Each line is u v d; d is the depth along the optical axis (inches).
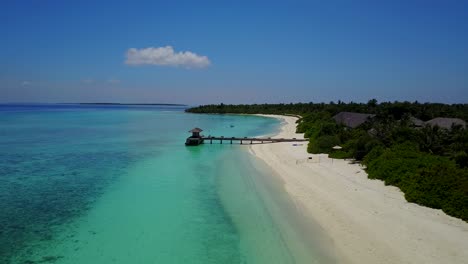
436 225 741.3
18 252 654.5
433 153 1304.1
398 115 2822.3
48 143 2036.2
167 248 677.9
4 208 887.1
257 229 765.3
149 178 1205.1
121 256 645.3
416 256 618.8
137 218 829.8
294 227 768.9
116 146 1959.9
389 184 1041.5
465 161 1064.8
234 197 987.3
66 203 933.2
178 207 906.1
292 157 1571.1
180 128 3250.5
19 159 1529.3
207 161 1528.1
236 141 2235.5
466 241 666.8
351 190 1002.1
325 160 1462.8
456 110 3334.2
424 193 876.6
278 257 641.0
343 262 617.0
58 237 721.6
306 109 5561.0
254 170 1331.2
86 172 1288.1
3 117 4731.8
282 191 1035.9
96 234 737.6
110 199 968.9
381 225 749.9
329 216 821.9
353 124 2519.7
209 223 800.3
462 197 799.7
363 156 1430.9
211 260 632.4
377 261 612.7
